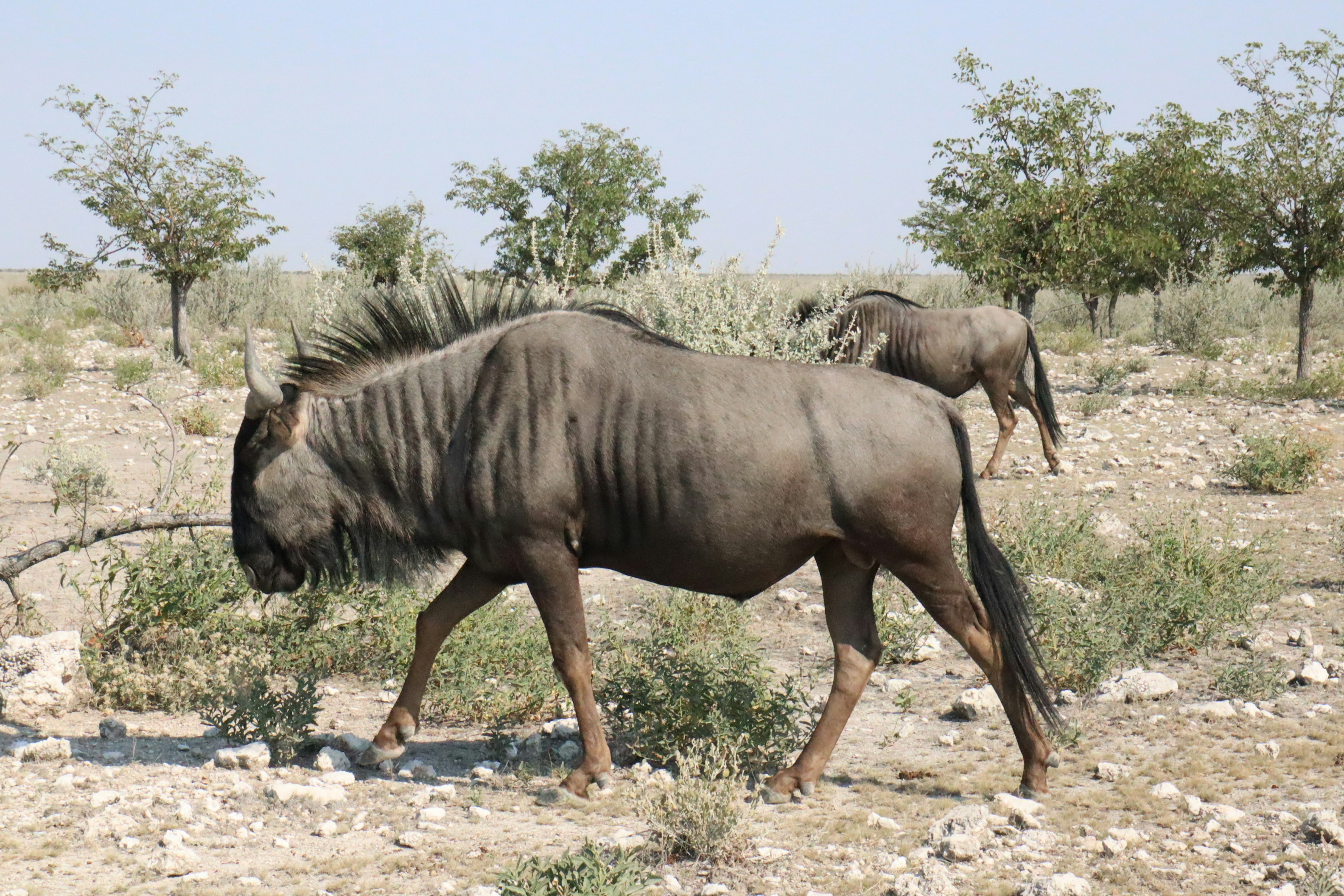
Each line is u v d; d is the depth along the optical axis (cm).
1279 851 1188
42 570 2162
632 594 2380
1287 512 3059
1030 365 3634
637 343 1357
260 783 1327
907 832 1244
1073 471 3566
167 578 1797
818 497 1312
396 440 1386
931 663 1995
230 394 4684
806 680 1845
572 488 1327
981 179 5419
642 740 1499
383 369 1412
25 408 4241
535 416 1324
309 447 1399
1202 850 1188
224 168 5650
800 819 1281
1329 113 5334
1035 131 5344
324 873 1096
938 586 1337
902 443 1306
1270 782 1389
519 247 6862
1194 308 7094
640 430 1312
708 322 2516
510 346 1355
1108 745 1545
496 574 1393
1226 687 1741
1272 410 4731
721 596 1989
